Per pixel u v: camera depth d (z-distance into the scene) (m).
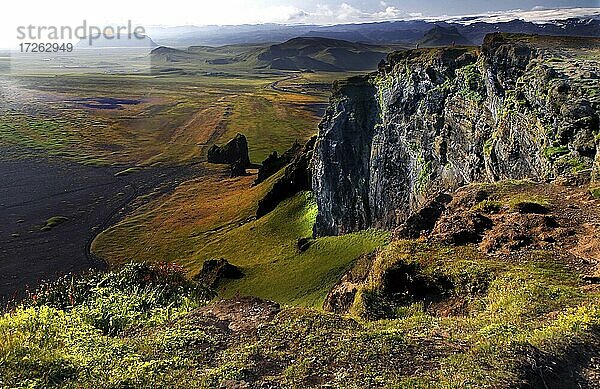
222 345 12.30
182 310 16.44
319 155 63.69
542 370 10.54
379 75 60.59
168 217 86.06
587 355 11.34
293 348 11.90
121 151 140.00
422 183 48.28
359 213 60.59
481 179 38.44
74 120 174.50
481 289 17.67
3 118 171.75
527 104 33.38
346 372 10.65
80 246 75.31
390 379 10.30
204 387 10.32
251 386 10.38
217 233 74.75
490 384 9.77
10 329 13.06
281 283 48.78
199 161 128.38
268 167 97.44
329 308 23.02
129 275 20.83
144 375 10.79
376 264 20.83
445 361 10.94
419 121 49.66
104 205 95.62
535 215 22.58
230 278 52.62
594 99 28.20
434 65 48.56
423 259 20.23
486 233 22.28
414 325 14.30
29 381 10.48
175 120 178.12
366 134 60.25
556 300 15.14
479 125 39.97
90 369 11.12
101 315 16.17
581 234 20.55
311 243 58.03
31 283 61.78
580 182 25.97
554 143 29.06
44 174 116.31
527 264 18.64
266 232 67.56
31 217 88.44
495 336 12.48
